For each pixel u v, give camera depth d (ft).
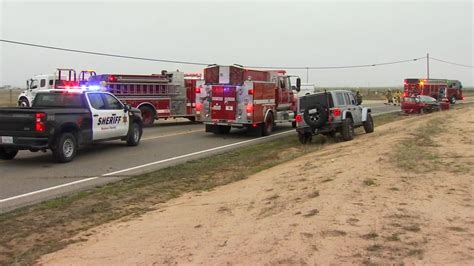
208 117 68.03
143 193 31.14
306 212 20.85
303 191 25.68
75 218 25.18
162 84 84.84
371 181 26.32
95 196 29.99
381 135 57.67
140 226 22.47
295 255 15.93
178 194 31.17
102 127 48.42
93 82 76.23
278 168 37.70
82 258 18.22
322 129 59.00
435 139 46.65
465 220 19.27
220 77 67.41
